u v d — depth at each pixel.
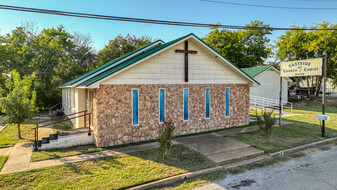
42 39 31.89
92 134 9.80
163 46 10.80
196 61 11.68
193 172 6.62
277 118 16.80
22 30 30.19
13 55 26.47
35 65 26.08
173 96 10.99
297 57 27.70
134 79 9.80
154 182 5.94
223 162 7.64
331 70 26.05
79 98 12.02
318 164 7.69
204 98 12.09
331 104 25.66
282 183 6.16
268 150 8.91
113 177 6.18
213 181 6.28
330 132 12.14
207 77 12.14
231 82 13.17
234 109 13.45
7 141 10.41
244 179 6.43
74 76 27.78
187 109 11.54
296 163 7.80
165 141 7.59
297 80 32.47
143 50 13.42
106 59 31.95
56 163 7.20
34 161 7.40
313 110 21.59
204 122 12.14
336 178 6.50
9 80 11.98
